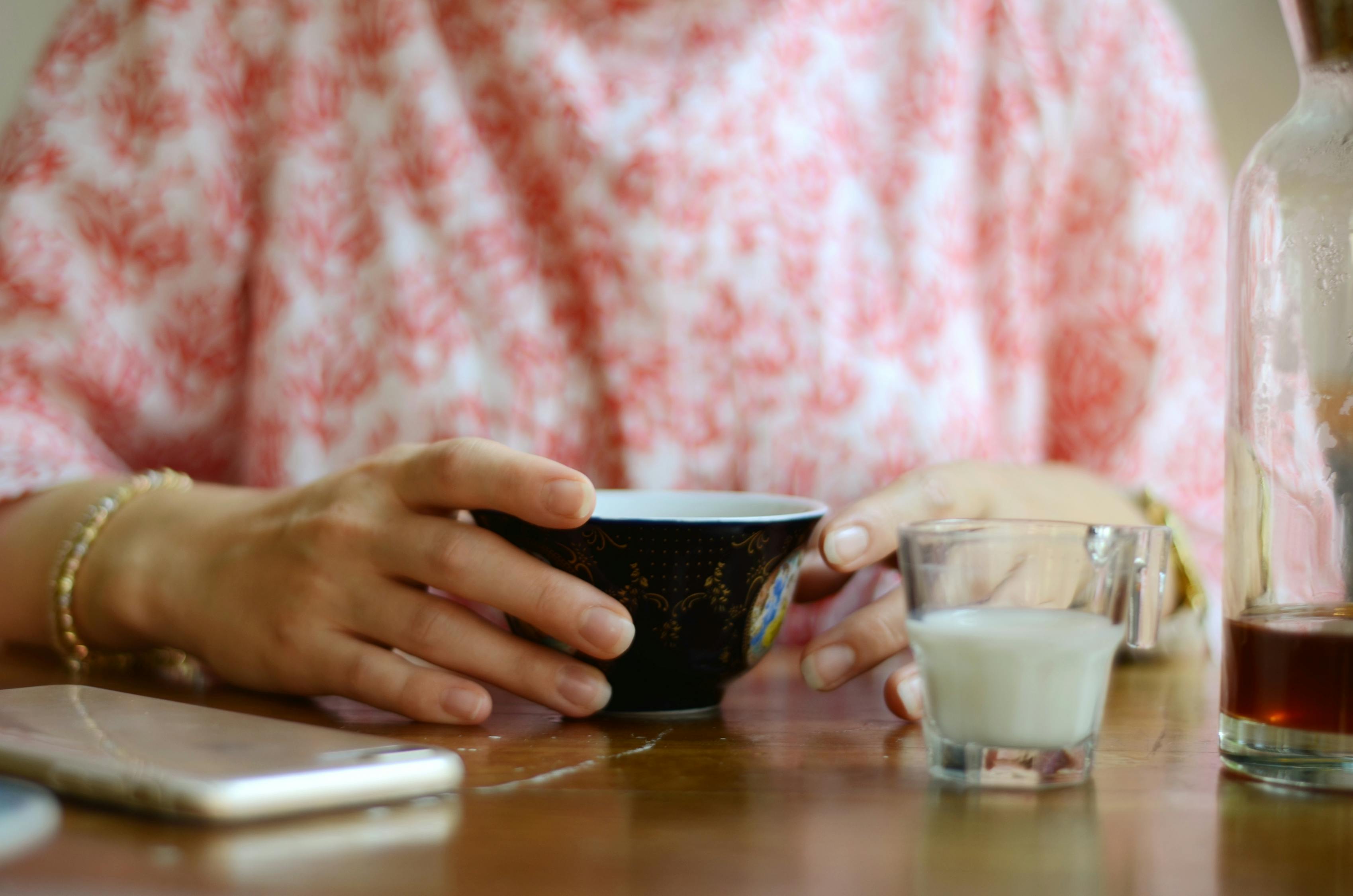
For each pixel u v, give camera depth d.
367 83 1.20
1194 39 2.12
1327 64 0.67
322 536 0.78
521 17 1.18
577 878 0.57
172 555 0.84
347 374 1.19
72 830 0.60
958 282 1.28
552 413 1.20
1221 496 1.32
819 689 0.79
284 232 1.18
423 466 0.76
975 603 0.68
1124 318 1.30
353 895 0.56
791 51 1.23
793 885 0.57
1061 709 0.66
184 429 1.20
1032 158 1.29
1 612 0.89
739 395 1.20
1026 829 0.62
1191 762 0.70
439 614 0.76
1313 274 0.66
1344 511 0.66
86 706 0.69
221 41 1.18
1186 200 1.32
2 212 1.11
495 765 0.68
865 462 1.21
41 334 1.09
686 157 1.17
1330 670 0.66
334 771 0.62
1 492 0.92
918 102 1.27
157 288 1.16
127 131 1.15
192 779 0.60
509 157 1.20
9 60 2.11
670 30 1.21
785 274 1.20
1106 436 1.32
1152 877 0.58
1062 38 1.30
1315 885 0.58
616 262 1.18
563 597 0.74
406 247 1.18
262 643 0.79
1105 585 0.67
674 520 0.74
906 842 0.61
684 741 0.72
